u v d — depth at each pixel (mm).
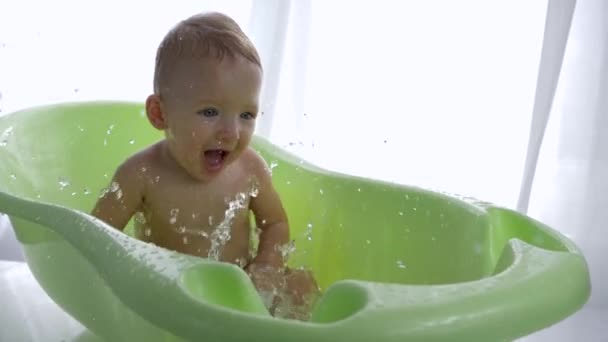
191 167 1026
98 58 1535
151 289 643
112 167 1251
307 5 1447
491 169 1498
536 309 655
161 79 1016
